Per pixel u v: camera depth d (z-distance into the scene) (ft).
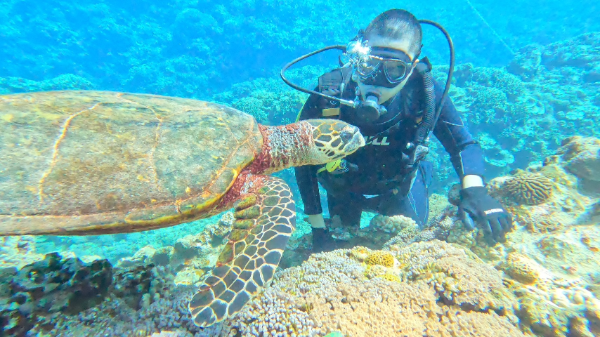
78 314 1.93
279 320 1.96
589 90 10.53
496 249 2.63
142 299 2.18
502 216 2.41
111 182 1.91
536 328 1.85
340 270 2.33
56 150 1.90
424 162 4.00
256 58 20.44
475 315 1.88
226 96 16.57
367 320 1.87
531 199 2.89
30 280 1.87
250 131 2.70
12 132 1.88
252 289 1.94
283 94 9.93
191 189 2.07
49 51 19.65
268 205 2.42
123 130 2.10
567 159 3.32
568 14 26.45
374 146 3.05
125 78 19.95
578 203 2.83
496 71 11.03
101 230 1.85
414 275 2.28
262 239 2.16
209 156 2.24
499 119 9.27
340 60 3.16
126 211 1.90
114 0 23.22
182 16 20.75
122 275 2.24
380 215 3.72
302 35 20.88
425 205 3.85
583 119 9.14
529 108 9.56
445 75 11.87
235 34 20.30
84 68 20.15
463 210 2.61
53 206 1.78
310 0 22.41
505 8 30.04
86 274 2.03
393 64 2.48
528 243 2.59
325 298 2.06
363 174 3.22
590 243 2.41
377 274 2.28
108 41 20.58
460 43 26.43
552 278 2.12
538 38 25.17
